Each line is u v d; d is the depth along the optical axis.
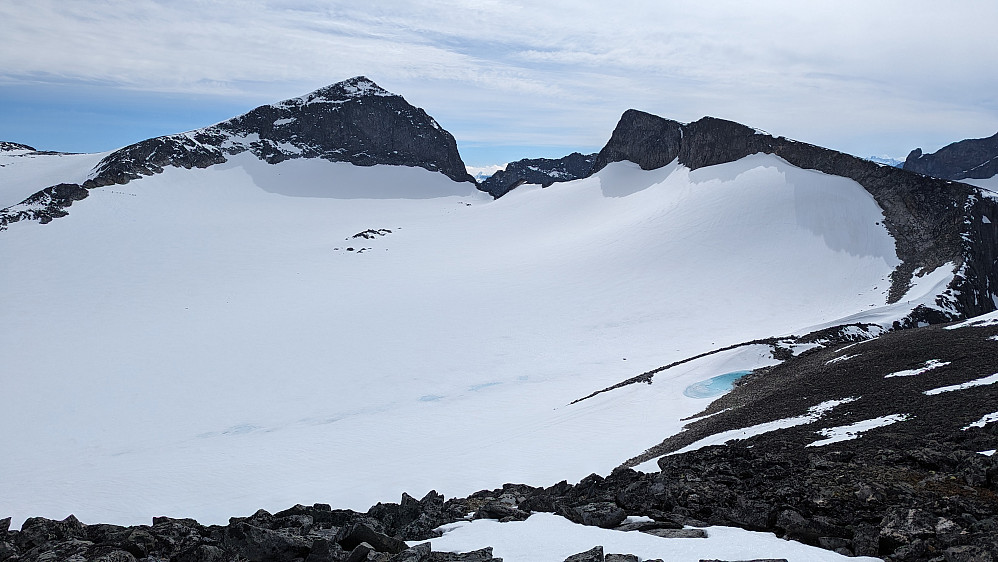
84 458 64.38
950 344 46.66
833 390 43.06
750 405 46.69
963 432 26.09
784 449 30.16
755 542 15.20
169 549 18.45
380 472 47.34
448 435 61.06
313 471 52.16
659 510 19.41
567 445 47.75
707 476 22.88
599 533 16.94
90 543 18.81
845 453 22.59
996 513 15.91
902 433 28.16
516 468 42.94
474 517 20.91
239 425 72.62
